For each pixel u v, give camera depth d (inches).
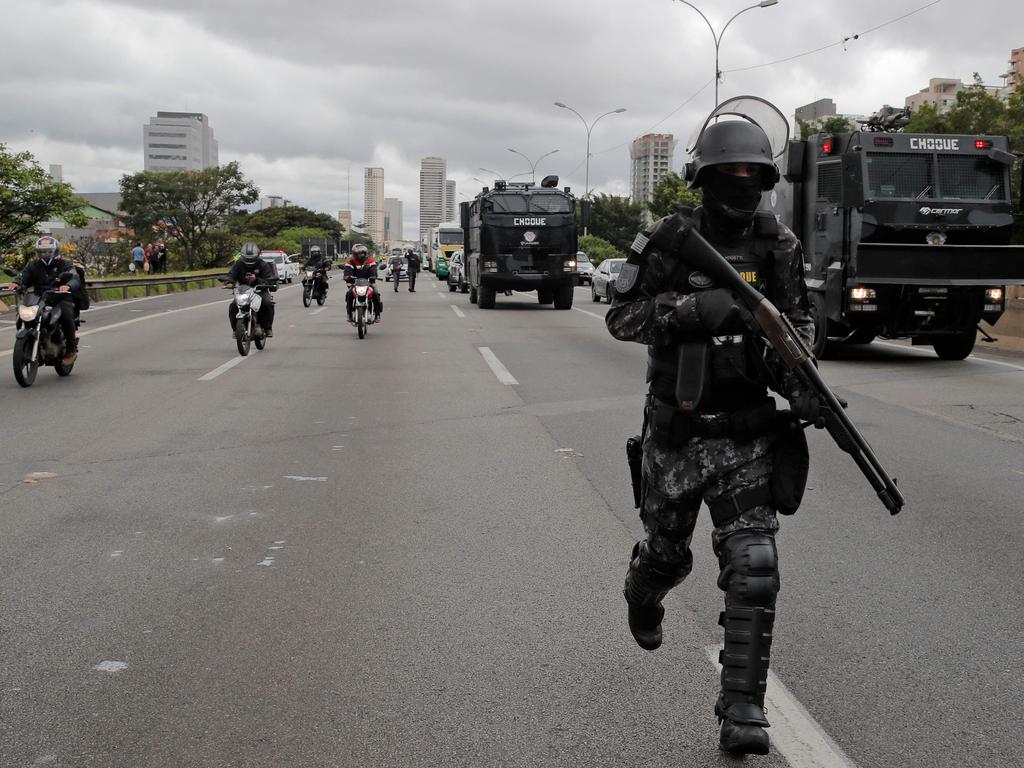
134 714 133.9
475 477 280.8
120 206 2795.3
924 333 559.8
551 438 340.2
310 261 1151.6
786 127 134.5
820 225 585.0
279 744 125.3
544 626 165.9
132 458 306.3
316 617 170.7
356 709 135.1
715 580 190.4
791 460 117.9
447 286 1876.2
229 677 145.8
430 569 197.5
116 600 179.3
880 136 555.8
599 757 121.4
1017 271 552.7
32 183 1315.2
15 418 379.2
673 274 118.6
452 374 516.4
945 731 128.0
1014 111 1376.7
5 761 121.1
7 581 190.1
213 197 2817.4
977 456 308.3
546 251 1087.0
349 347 659.4
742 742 110.3
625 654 153.8
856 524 231.0
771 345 114.3
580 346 669.3
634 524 231.8
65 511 243.1
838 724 129.9
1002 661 151.0
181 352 626.5
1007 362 574.6
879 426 360.5
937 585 187.0
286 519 235.9
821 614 171.3
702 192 124.0
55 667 149.5
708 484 119.3
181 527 229.0
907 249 540.7
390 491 264.1
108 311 1046.4
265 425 364.8
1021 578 191.3
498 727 129.6
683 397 115.8
